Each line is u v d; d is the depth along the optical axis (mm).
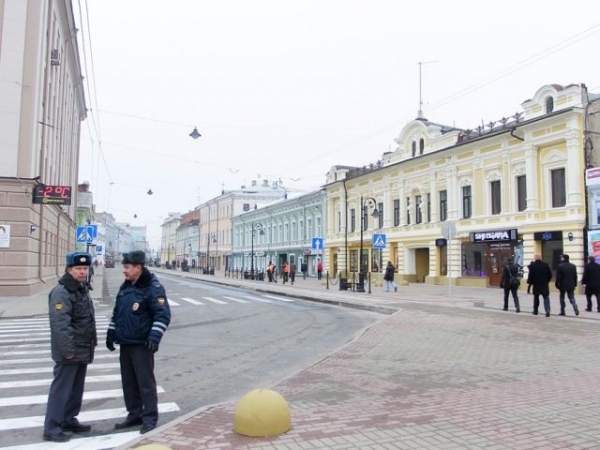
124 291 5453
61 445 4938
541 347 10000
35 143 21188
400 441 4633
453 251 31672
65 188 21109
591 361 8625
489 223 29141
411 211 36094
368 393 6516
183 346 10641
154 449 3756
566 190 24516
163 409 6141
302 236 53250
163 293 5441
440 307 18047
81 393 5371
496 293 25344
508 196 27938
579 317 14727
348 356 9148
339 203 46031
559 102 25031
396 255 38219
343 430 4961
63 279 5258
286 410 4980
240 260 72000
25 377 7723
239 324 14383
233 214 76375
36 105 21156
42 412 6000
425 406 5852
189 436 4812
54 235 29359
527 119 26906
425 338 11133
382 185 39406
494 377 7449
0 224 20297
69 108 37312
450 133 32406
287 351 10141
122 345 5383
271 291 28516
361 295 24516
